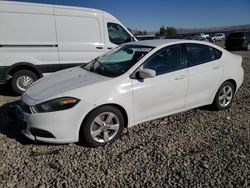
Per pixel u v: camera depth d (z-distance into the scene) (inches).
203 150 152.2
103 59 192.4
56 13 280.4
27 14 265.9
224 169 133.3
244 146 157.1
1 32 256.4
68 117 144.1
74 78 166.4
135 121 166.7
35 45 272.7
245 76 367.2
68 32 289.3
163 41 188.5
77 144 157.4
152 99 168.9
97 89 150.6
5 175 127.2
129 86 159.2
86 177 126.6
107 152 149.6
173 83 175.8
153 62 171.3
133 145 158.1
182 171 131.8
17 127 178.9
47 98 145.0
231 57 214.7
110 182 123.1
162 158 143.4
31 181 123.2
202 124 189.3
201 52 196.9
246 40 903.1
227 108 219.9
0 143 157.8
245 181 124.0
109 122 157.1
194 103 193.8
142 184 121.9
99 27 309.0
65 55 290.4
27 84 276.8
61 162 138.6
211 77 197.2
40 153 146.9
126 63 172.1
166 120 195.5
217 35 1914.4
